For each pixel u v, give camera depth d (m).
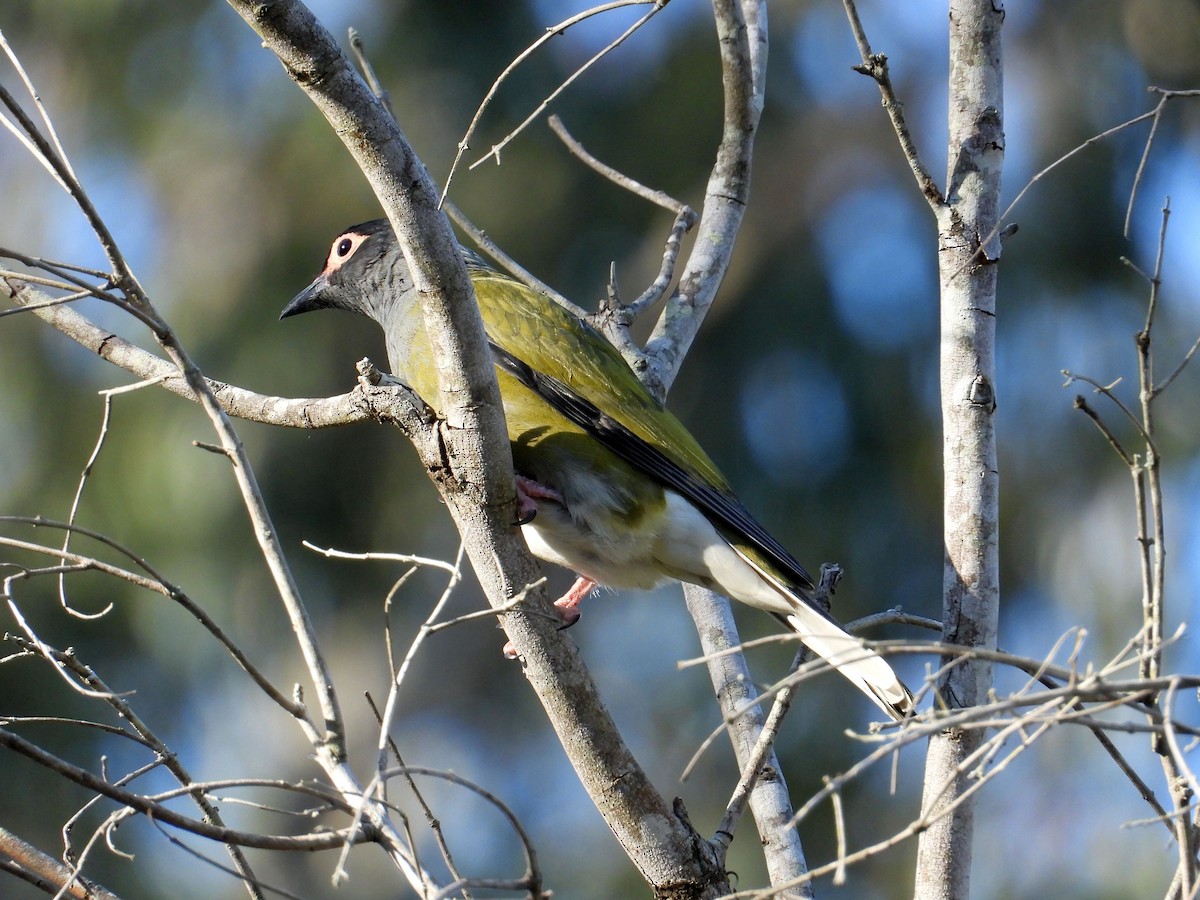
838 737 13.84
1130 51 15.66
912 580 15.32
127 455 14.63
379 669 15.86
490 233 15.60
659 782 14.64
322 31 4.46
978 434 5.12
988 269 5.21
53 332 15.00
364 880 14.82
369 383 5.20
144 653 14.47
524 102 15.89
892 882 13.43
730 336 15.76
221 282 15.57
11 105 4.07
